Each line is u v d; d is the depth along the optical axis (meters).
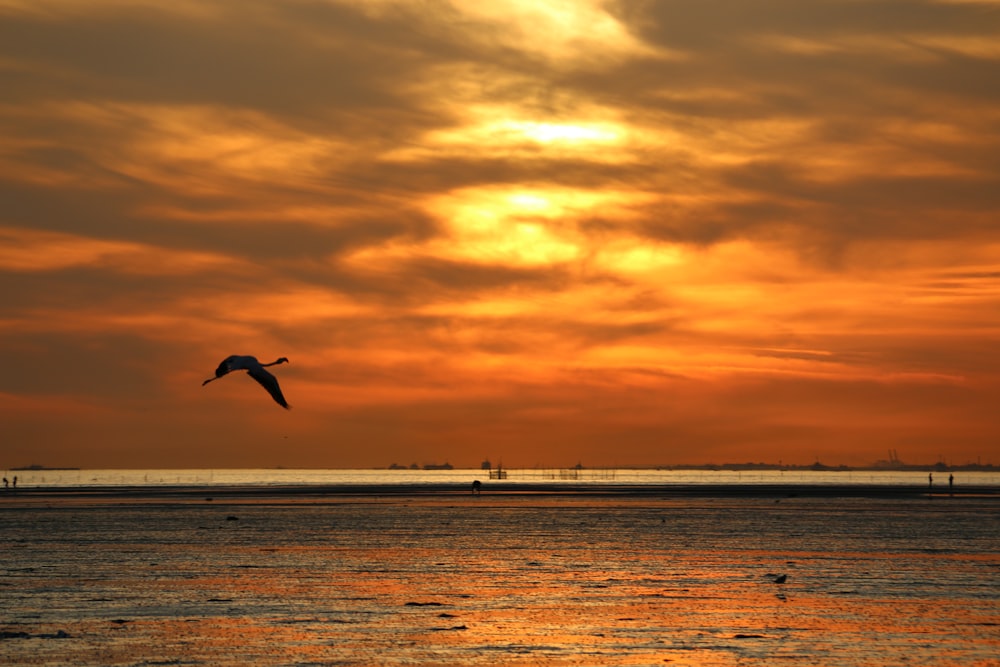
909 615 156.88
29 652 130.50
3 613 157.62
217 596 174.50
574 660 127.06
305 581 194.12
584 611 160.38
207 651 131.25
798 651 131.75
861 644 136.00
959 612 159.38
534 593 179.25
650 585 189.38
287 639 138.75
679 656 129.25
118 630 144.50
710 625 148.88
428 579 197.12
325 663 125.44
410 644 135.75
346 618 154.12
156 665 123.94
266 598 172.62
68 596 174.50
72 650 131.38
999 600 171.25
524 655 129.88
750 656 129.00
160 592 179.25
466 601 170.00
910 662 126.44
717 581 195.12
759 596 175.75
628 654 130.25
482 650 132.38
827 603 168.25
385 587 185.88
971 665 124.94
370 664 125.00
